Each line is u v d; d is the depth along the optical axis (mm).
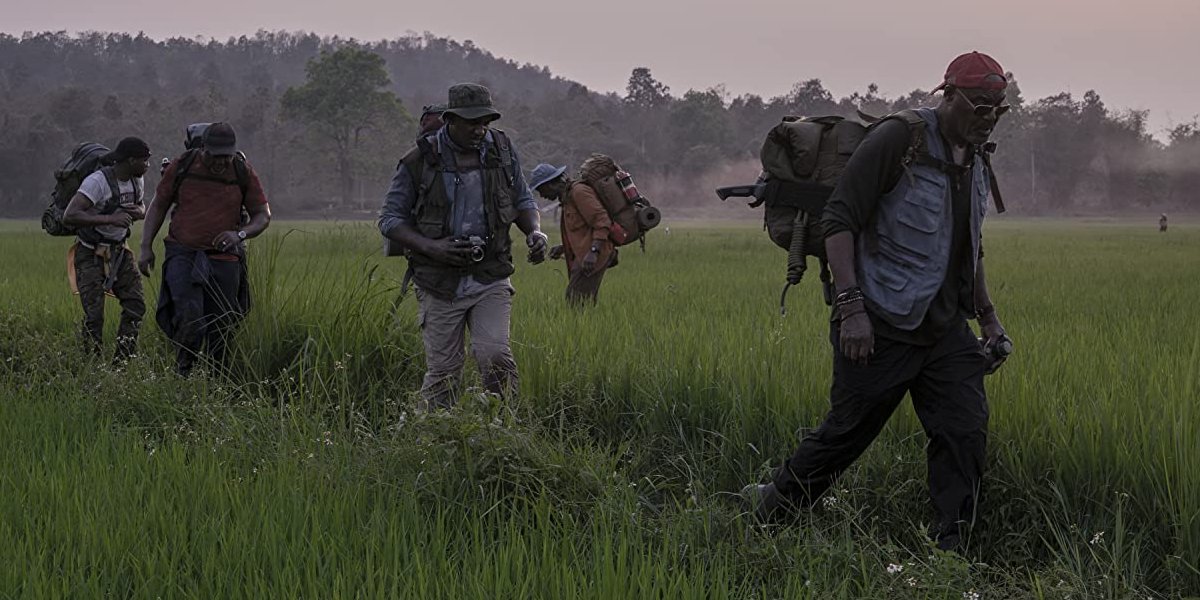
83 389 6215
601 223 9281
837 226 4031
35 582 3186
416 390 6406
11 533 3678
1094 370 5906
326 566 3422
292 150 148125
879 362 4125
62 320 9008
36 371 6727
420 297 5945
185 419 5586
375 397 6504
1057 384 5500
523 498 4121
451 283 5824
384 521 3879
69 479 4227
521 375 6371
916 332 4090
